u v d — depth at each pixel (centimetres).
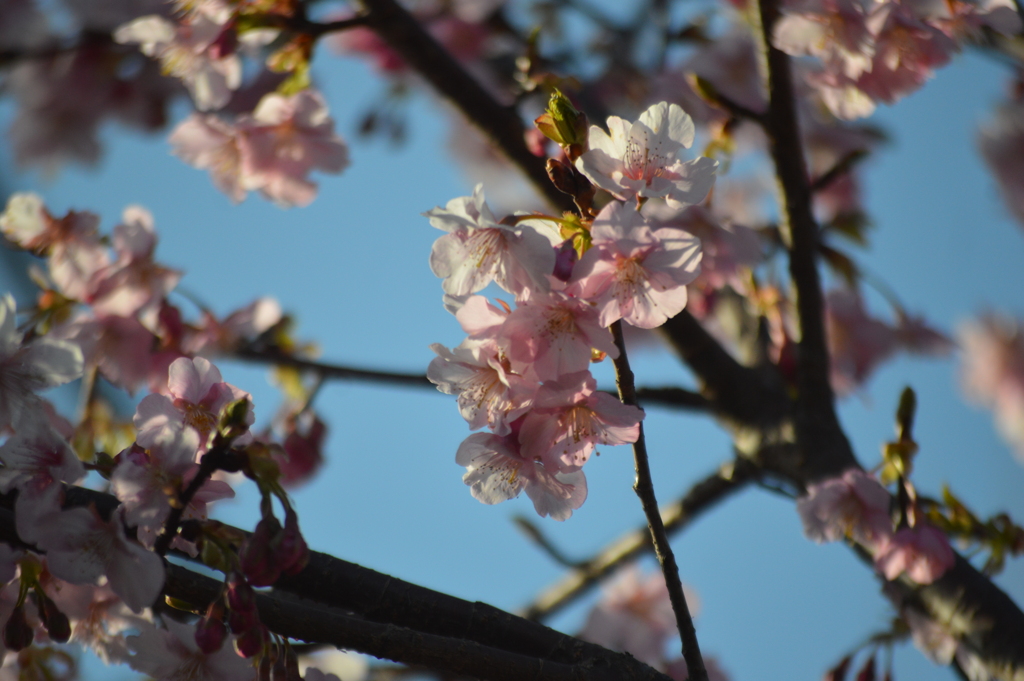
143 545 74
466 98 95
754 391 95
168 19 95
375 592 78
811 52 86
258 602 75
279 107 95
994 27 87
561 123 75
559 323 73
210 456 73
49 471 75
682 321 95
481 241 74
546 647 78
